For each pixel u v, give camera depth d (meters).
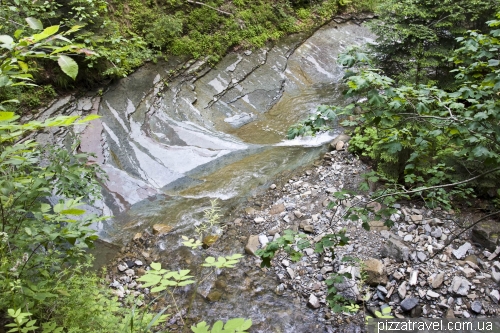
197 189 6.44
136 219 5.79
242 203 6.11
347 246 4.93
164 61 8.92
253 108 9.09
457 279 4.29
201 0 10.21
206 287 4.62
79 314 2.46
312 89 9.95
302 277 4.66
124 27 8.73
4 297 2.17
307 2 12.25
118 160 6.66
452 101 2.93
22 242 2.25
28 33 4.20
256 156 7.29
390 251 4.70
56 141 6.39
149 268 4.98
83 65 7.45
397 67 7.03
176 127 7.74
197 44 9.51
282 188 6.37
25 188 2.26
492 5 5.93
